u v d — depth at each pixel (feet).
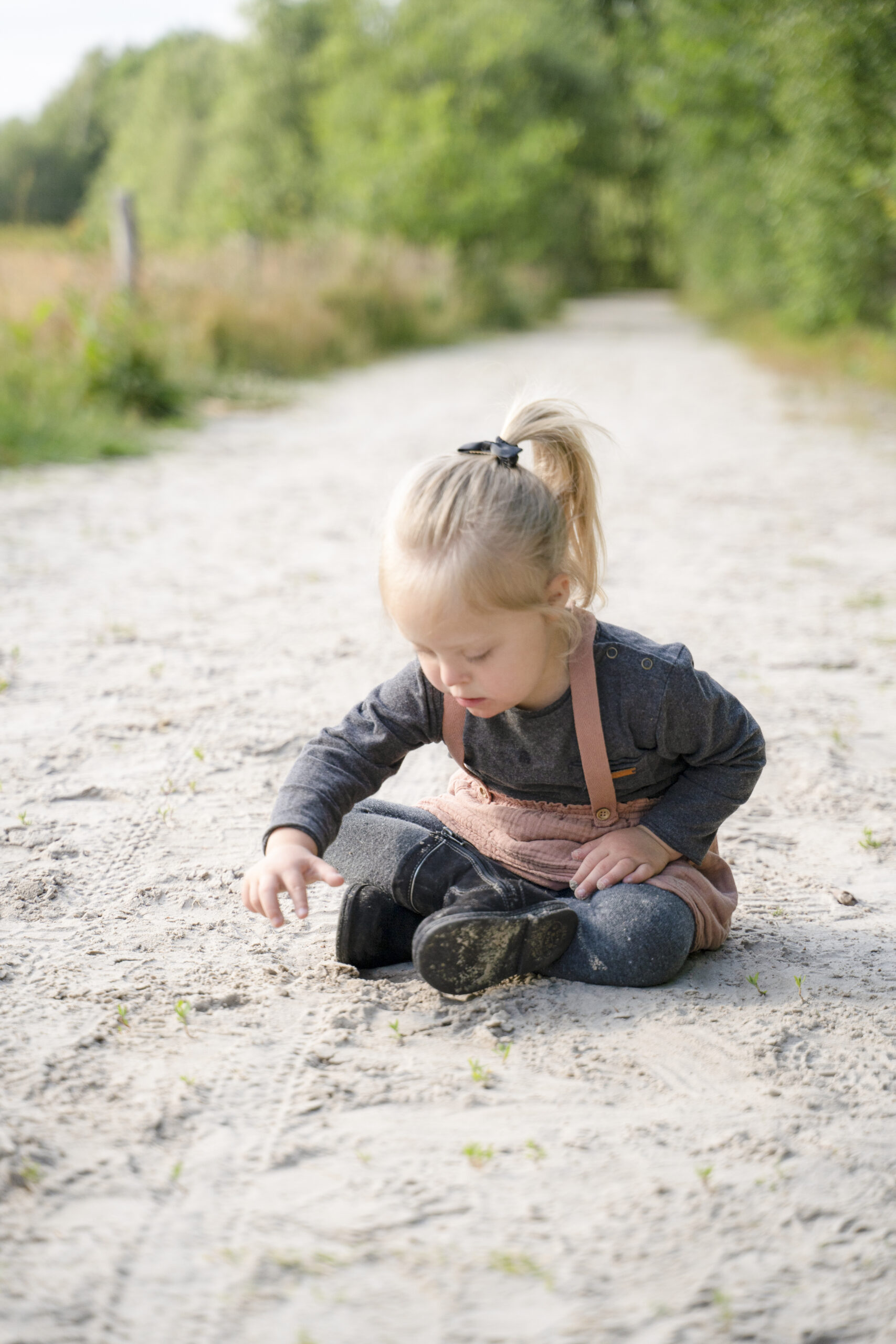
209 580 17.46
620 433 33.47
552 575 6.23
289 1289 4.62
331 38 96.07
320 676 13.12
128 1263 4.73
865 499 24.08
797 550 19.80
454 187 86.07
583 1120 5.70
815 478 26.48
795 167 47.26
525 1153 5.44
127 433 30.73
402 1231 4.94
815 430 33.71
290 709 12.01
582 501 6.81
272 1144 5.48
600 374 49.90
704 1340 4.40
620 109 116.67
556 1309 4.53
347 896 7.19
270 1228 4.94
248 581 17.44
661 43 56.70
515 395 7.06
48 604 15.90
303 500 23.67
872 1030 6.52
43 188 141.08
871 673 13.66
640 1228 4.96
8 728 11.35
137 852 8.82
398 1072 6.07
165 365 34.86
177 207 135.44
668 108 61.36
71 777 10.21
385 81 87.56
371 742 7.02
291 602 16.30
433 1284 4.65
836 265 50.24
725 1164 5.37
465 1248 4.84
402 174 83.71
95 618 15.30
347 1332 4.42
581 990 6.89
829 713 12.32
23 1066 6.01
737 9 48.24
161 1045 6.27
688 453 30.01
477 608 6.03
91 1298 4.55
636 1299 4.58
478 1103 5.81
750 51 49.57
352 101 88.22
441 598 6.02
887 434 32.99
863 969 7.27
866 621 15.72
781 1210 5.07
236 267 56.24
